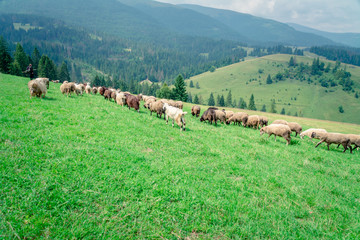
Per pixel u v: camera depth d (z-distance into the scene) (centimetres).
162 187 631
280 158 1292
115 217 480
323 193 844
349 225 627
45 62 8888
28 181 520
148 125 1499
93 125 1127
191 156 1024
